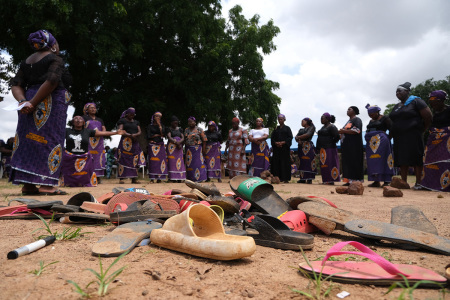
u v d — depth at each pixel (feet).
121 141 30.63
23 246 6.32
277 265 5.76
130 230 7.14
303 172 34.71
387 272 4.89
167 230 6.61
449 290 4.55
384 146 27.30
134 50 48.42
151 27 55.36
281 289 4.62
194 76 57.41
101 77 51.24
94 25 45.47
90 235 7.88
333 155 32.14
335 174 32.07
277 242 7.02
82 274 5.08
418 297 4.34
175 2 52.19
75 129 25.16
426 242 6.64
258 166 35.19
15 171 15.65
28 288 4.49
